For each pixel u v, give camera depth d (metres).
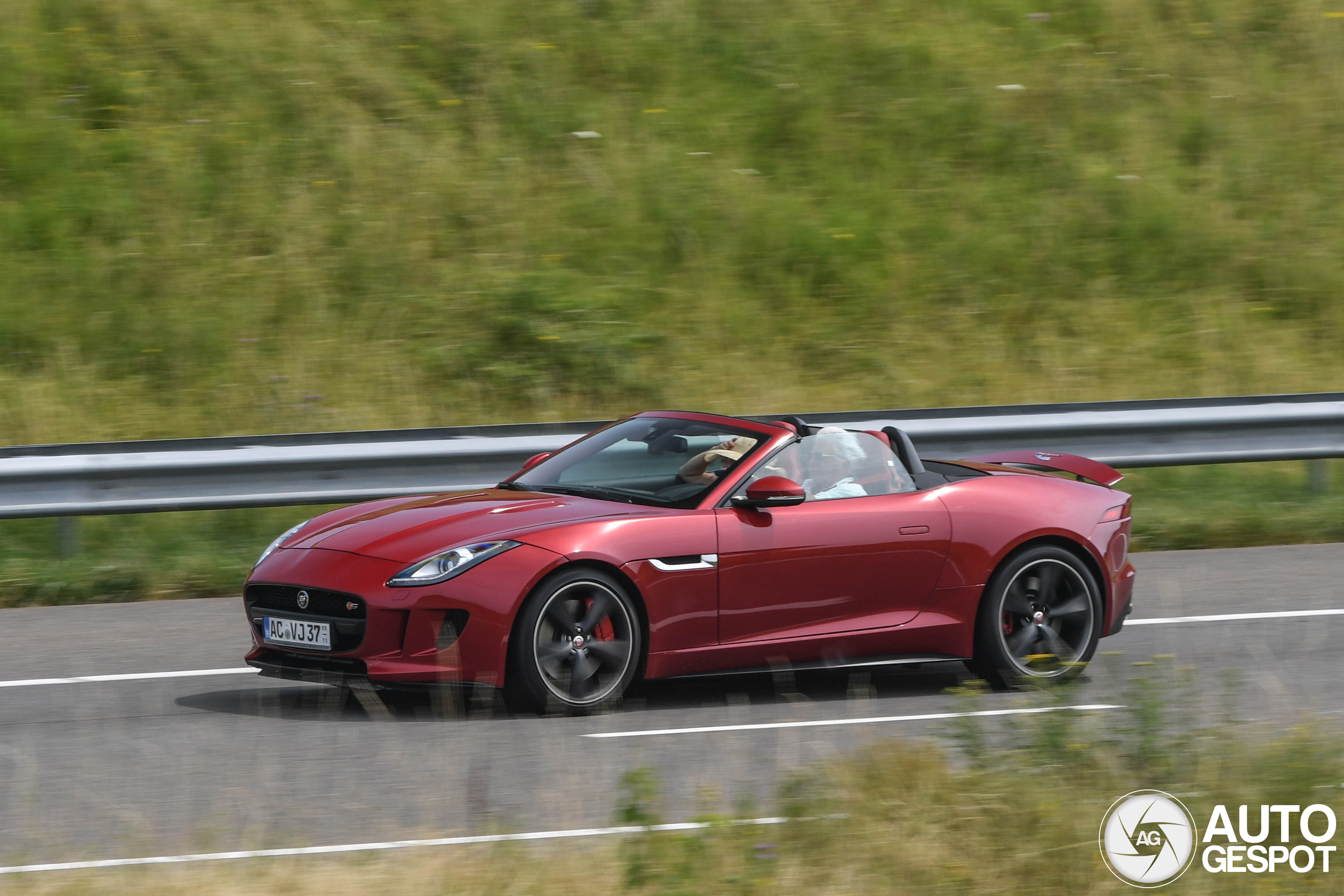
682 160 60.16
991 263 58.50
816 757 22.08
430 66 62.09
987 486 28.03
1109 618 28.53
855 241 58.06
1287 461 47.91
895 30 68.06
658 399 50.00
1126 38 70.62
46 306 50.00
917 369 53.19
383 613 23.48
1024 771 18.25
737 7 67.31
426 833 17.81
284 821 18.62
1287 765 18.67
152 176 55.06
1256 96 68.88
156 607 34.12
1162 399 43.50
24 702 25.56
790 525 25.86
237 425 46.38
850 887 15.45
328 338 50.31
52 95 57.41
